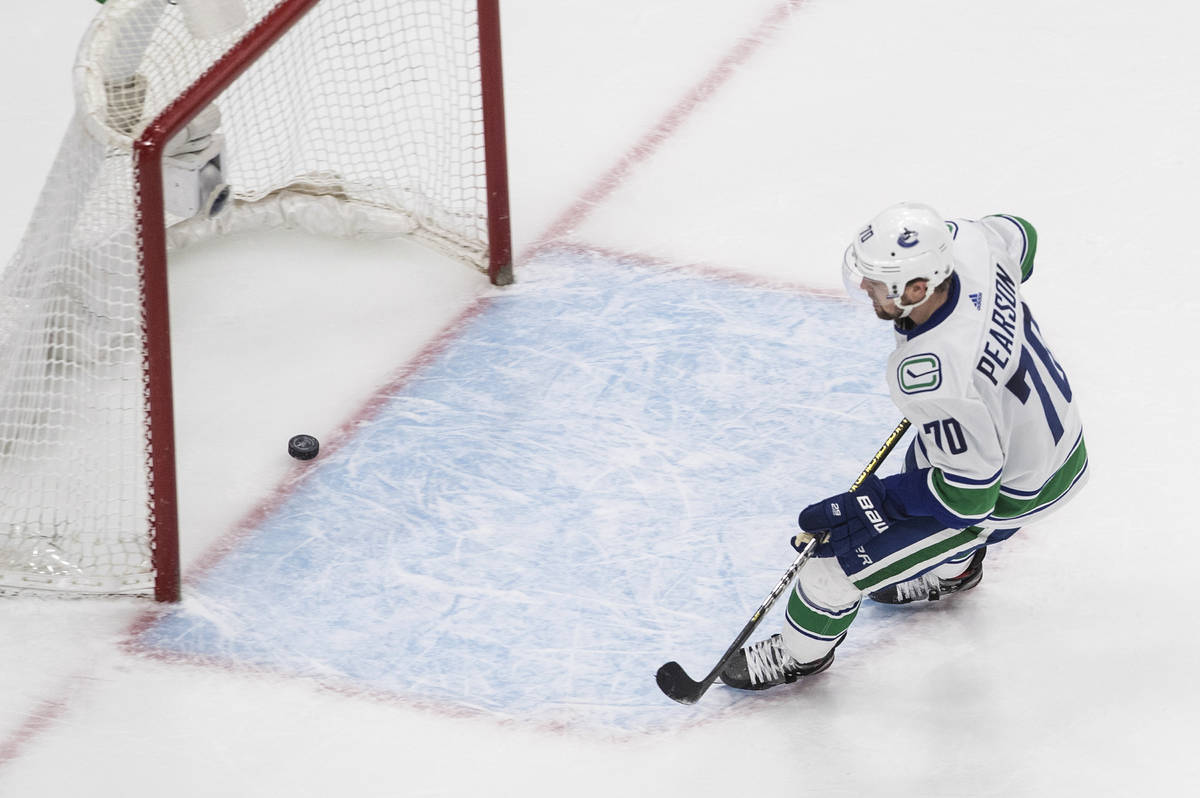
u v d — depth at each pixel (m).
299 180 21.30
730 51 25.98
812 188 22.50
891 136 23.58
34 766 14.24
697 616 15.69
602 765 14.10
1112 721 14.33
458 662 15.24
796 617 14.27
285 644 15.52
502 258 20.45
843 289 20.41
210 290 20.56
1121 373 18.59
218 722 14.66
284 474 17.67
